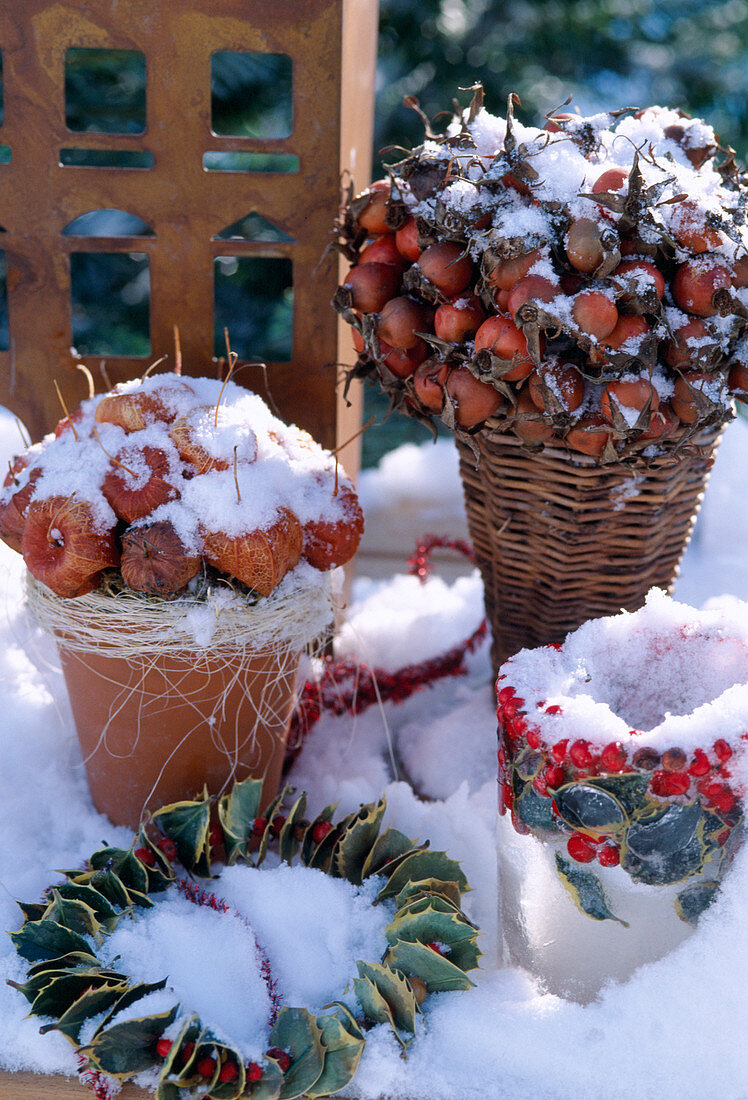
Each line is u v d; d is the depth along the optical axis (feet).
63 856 3.23
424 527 5.17
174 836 3.13
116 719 3.17
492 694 3.71
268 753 3.30
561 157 3.01
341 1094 2.83
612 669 3.03
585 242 2.91
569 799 2.76
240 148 3.51
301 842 3.20
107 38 3.43
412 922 2.92
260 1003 2.90
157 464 3.04
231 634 3.06
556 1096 2.80
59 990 2.85
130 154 6.35
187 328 3.64
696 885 2.79
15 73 3.46
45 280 3.60
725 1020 2.78
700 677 3.02
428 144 3.18
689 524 3.37
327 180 3.52
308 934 3.02
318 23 3.42
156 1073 2.80
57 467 3.07
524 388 3.07
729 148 3.15
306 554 3.17
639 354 2.95
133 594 3.04
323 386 3.66
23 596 3.38
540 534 3.29
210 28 3.43
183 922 2.98
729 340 3.03
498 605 3.50
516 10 8.71
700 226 2.97
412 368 3.21
